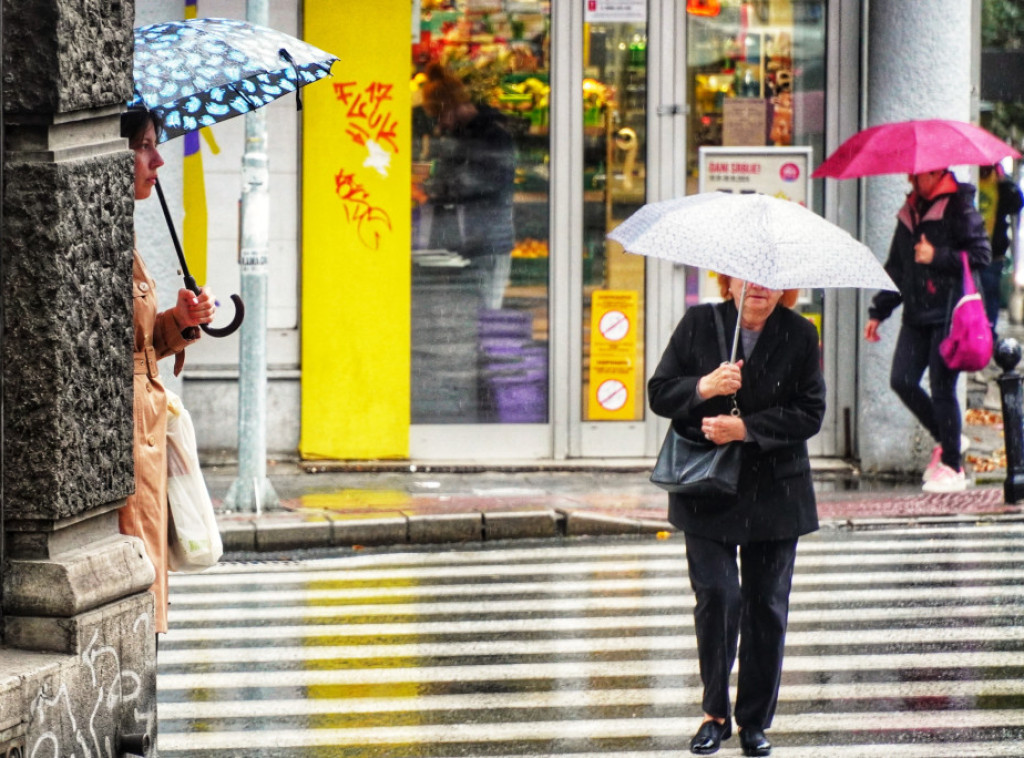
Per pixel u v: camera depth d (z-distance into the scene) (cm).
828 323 4394
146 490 1773
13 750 1280
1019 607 3045
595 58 4316
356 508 3772
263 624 2931
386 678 2594
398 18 4216
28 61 1359
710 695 2169
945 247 3938
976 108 4638
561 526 3725
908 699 2475
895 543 3603
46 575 1380
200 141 4178
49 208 1362
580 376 4350
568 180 4319
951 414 4069
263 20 3594
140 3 3884
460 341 4309
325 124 4209
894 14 4247
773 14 4362
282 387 4269
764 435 2091
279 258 4247
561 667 2659
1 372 1371
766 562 2162
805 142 4403
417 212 4272
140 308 1778
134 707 1473
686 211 2100
